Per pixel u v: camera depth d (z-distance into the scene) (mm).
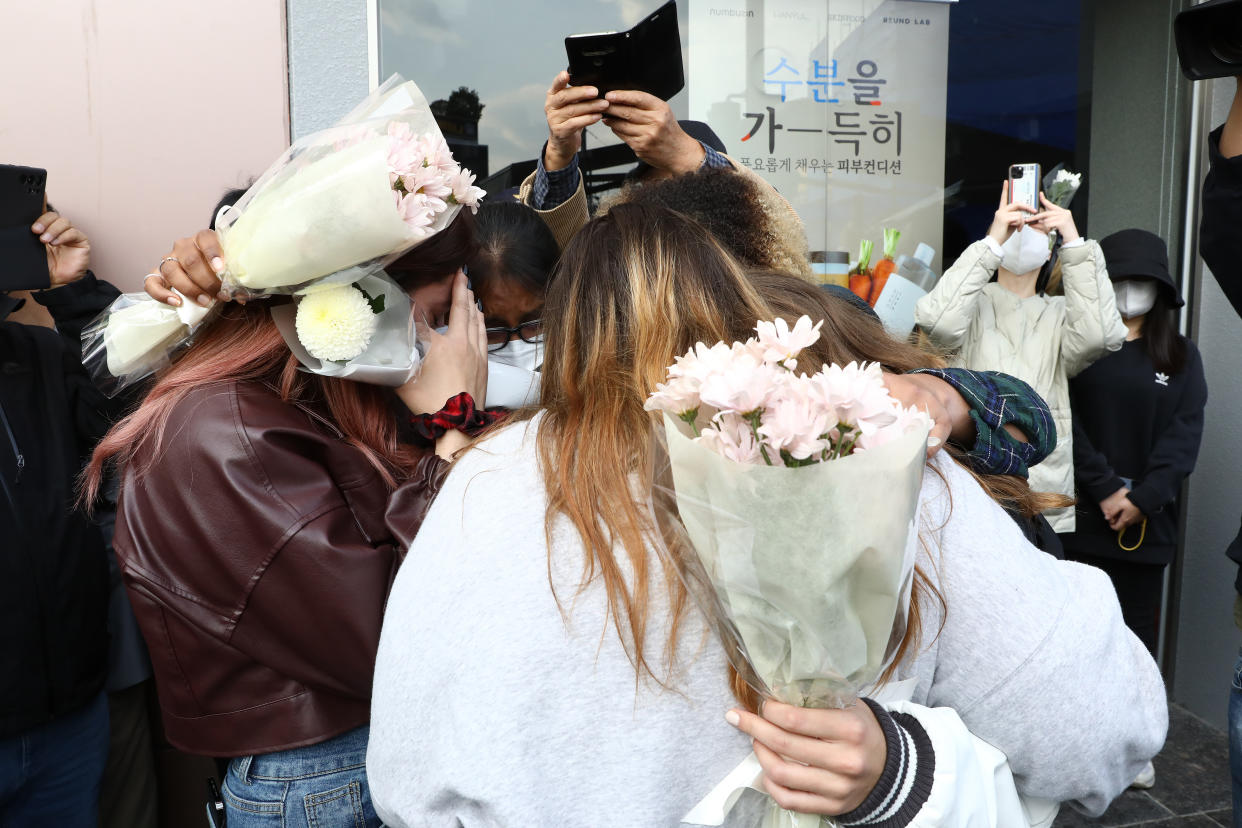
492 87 2557
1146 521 2885
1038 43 3049
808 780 743
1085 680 809
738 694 771
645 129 1990
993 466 1022
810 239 2947
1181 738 3039
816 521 659
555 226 2180
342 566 1110
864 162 2951
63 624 1740
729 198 1363
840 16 2857
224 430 1141
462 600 771
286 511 1124
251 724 1200
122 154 2186
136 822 2109
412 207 1062
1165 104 3205
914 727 789
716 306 853
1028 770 842
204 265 1104
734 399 640
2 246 1733
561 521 784
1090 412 2977
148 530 1168
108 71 2156
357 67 2355
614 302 864
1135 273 2818
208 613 1153
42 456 1758
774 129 2859
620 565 760
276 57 2273
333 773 1216
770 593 704
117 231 2201
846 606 710
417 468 1209
